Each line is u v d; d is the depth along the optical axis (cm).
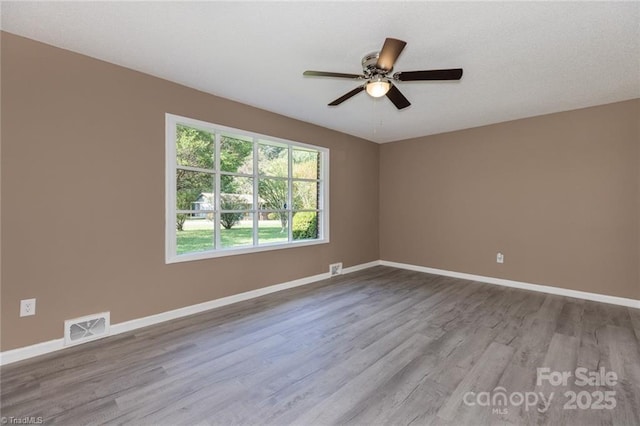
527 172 405
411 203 525
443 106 359
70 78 238
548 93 318
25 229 221
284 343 248
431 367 212
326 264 463
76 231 242
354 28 206
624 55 238
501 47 228
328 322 292
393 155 547
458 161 469
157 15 193
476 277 452
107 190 257
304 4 182
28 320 222
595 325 283
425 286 419
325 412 167
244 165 369
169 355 227
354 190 512
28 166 221
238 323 288
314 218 462
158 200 288
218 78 288
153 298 285
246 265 361
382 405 172
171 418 162
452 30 207
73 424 157
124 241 267
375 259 560
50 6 183
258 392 184
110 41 224
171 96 294
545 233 392
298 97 334
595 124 356
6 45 212
